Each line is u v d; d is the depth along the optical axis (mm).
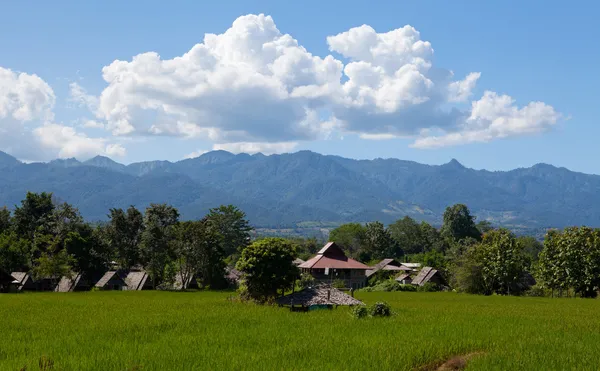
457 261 95688
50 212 115750
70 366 21359
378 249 170875
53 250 93938
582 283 77438
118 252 112812
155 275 102062
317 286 48750
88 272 101375
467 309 48562
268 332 30984
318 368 21109
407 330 32031
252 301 52594
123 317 38500
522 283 90375
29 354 24031
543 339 28750
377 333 30750
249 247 54625
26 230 112438
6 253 94875
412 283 104438
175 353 23953
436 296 75188
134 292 83000
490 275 87438
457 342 27266
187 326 33406
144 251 103812
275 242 54812
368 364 22016
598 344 27172
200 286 107812
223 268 104438
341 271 101000
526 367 21609
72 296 67188
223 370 20703
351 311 42031
